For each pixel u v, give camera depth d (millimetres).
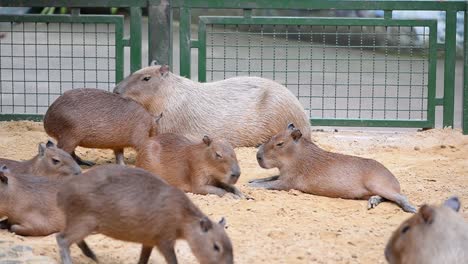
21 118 13797
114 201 6781
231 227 8492
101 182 6859
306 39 20906
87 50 20625
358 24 13656
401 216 9180
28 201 8086
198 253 6707
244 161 11664
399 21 13641
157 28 13602
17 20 13664
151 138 10109
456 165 11648
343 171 9828
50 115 10750
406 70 19547
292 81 18500
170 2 13594
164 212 6762
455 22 13680
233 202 9367
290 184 10047
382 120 13773
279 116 12516
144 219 6770
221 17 13641
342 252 7773
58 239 6934
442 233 5922
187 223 6770
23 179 8195
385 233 8430
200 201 9375
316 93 17781
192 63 21203
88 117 10664
